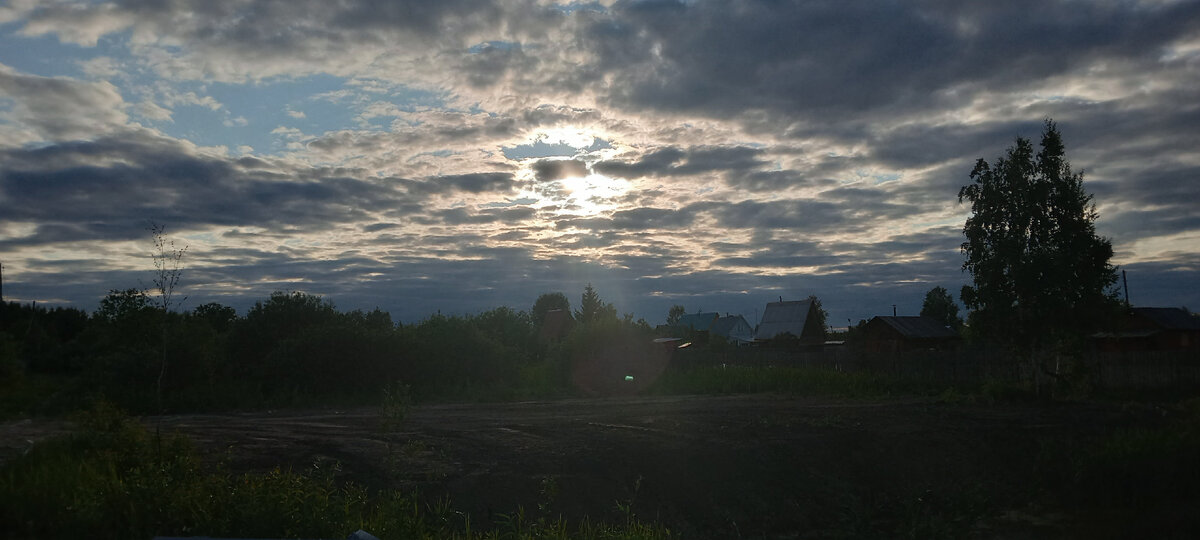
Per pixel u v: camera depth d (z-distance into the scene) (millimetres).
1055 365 25578
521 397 27234
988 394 25000
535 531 9625
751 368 33531
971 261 25688
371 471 11672
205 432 15117
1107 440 17078
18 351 28719
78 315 48125
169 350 22984
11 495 8094
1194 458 15070
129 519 7664
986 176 25344
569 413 20359
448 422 17734
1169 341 39938
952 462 16234
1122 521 13227
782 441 15805
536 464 12969
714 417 19141
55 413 19562
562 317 65188
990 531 12938
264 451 12703
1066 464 16203
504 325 50906
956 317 75625
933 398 26828
